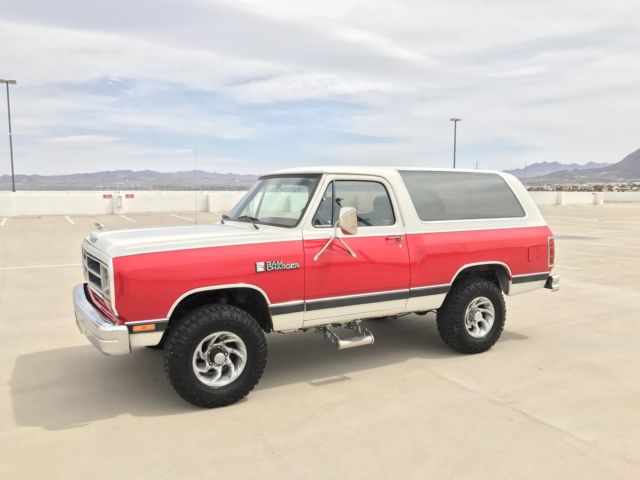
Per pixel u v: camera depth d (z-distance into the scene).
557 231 19.58
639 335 6.23
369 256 4.79
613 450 3.49
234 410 4.15
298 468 3.27
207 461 3.36
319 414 4.07
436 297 5.23
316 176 4.74
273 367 5.17
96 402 4.31
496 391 4.51
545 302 7.98
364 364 5.25
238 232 4.49
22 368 5.09
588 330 6.45
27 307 7.48
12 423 3.92
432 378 4.83
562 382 4.71
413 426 3.85
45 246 14.14
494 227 5.64
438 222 5.28
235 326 4.16
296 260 4.42
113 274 3.80
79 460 3.38
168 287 3.93
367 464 3.32
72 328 6.46
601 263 11.77
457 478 3.15
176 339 3.99
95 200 26.92
